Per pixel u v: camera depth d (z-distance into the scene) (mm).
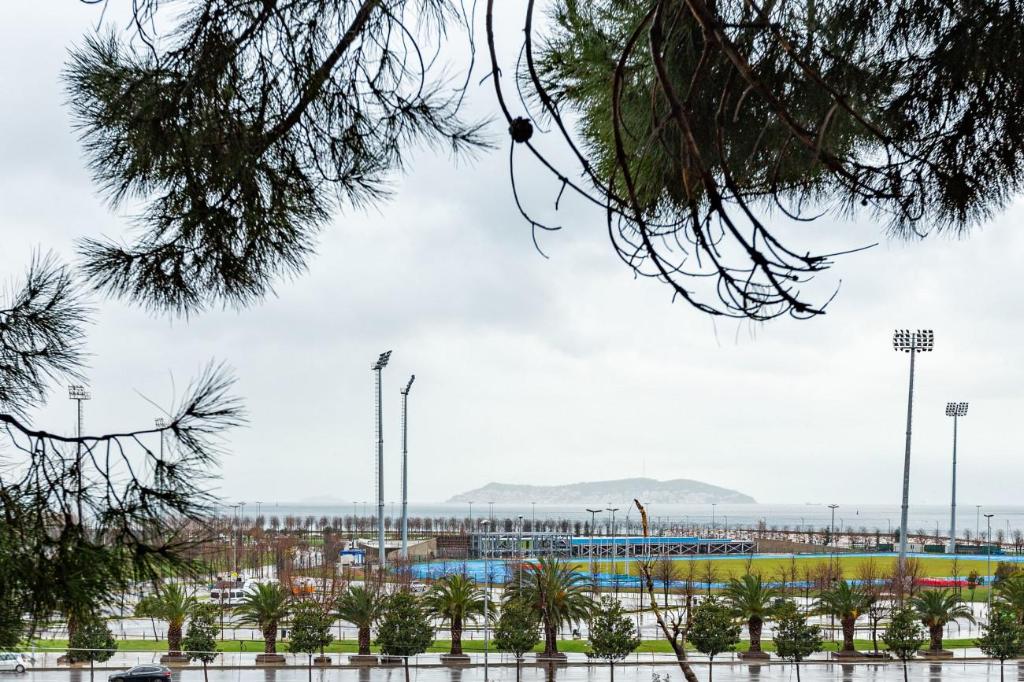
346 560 101000
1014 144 3533
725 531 154875
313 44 3152
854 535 154000
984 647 48875
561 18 3516
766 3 3242
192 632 48344
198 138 3137
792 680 47250
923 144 3568
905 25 3432
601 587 82375
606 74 3418
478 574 90750
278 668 48938
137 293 3311
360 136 3320
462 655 52188
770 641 64312
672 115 2453
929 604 57125
